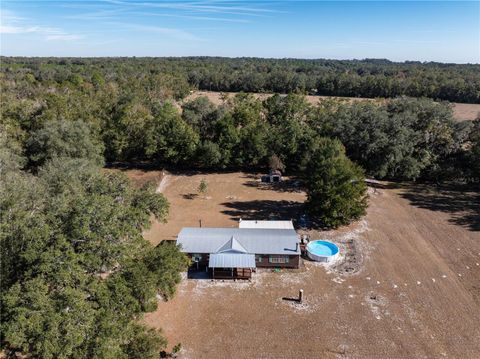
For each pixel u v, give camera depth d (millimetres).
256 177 66125
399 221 49062
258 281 35656
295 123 69375
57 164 41656
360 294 33875
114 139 67125
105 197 27031
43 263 21219
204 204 54000
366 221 48812
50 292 21406
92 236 23062
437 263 39094
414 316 31078
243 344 27969
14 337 18531
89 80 139125
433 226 47656
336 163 46156
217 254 36188
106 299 22219
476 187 62156
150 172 67438
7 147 53562
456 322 30391
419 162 61656
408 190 60656
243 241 38156
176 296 33188
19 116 65688
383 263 38969
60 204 26609
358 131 63031
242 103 85375
